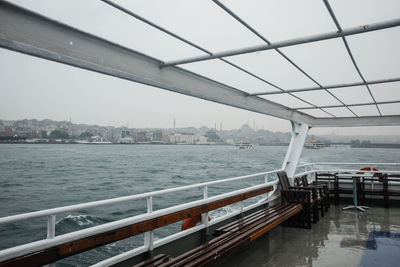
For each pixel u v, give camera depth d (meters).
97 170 40.09
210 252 2.95
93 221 12.08
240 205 5.38
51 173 35.94
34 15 2.20
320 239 5.01
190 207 3.92
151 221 3.30
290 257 4.16
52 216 2.43
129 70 3.05
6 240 10.44
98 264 2.82
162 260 2.74
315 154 92.31
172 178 31.70
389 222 6.19
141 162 56.03
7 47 2.05
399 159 65.56
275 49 3.32
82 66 2.57
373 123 8.55
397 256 4.21
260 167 44.78
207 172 37.66
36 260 2.26
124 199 2.99
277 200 7.16
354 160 60.19
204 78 4.35
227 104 5.02
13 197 20.77
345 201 8.48
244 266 3.84
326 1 2.39
